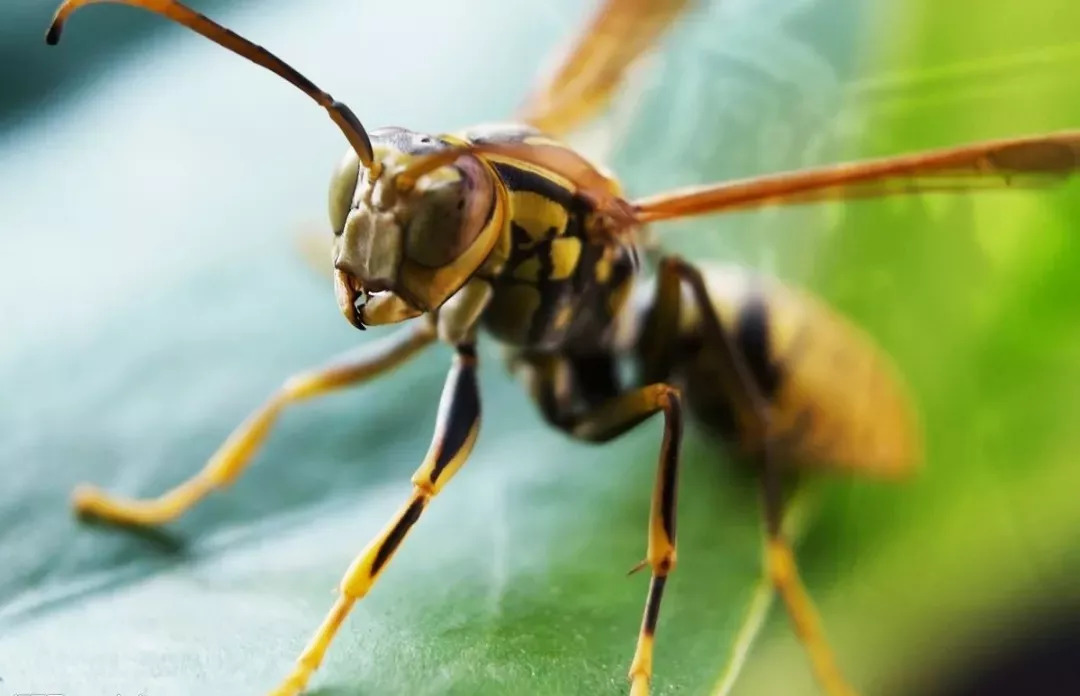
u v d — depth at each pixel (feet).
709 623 0.20
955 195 0.22
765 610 0.21
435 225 0.20
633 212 0.21
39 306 0.24
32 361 0.23
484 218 0.20
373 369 0.22
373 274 0.20
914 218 0.22
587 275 0.21
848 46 0.24
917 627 0.21
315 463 0.23
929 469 0.21
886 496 0.21
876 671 0.21
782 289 0.22
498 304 0.21
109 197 0.25
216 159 0.25
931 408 0.22
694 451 0.23
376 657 0.20
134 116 0.26
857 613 0.21
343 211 0.20
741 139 0.24
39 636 0.20
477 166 0.20
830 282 0.23
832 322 0.22
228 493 0.22
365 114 0.26
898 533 0.21
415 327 0.22
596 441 0.22
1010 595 0.21
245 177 0.25
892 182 0.21
